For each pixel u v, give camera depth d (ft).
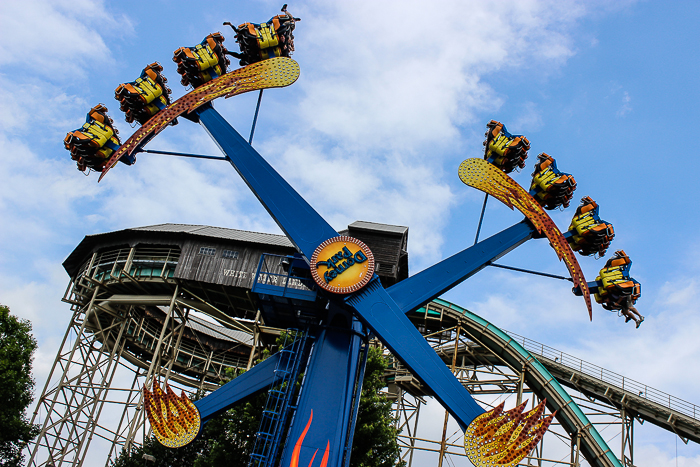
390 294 82.12
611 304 89.97
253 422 103.65
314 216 85.10
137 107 94.27
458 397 73.67
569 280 89.86
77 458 137.90
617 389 136.46
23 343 131.95
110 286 153.28
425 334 145.59
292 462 72.33
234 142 90.94
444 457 125.08
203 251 151.02
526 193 93.30
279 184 87.40
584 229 92.43
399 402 145.89
